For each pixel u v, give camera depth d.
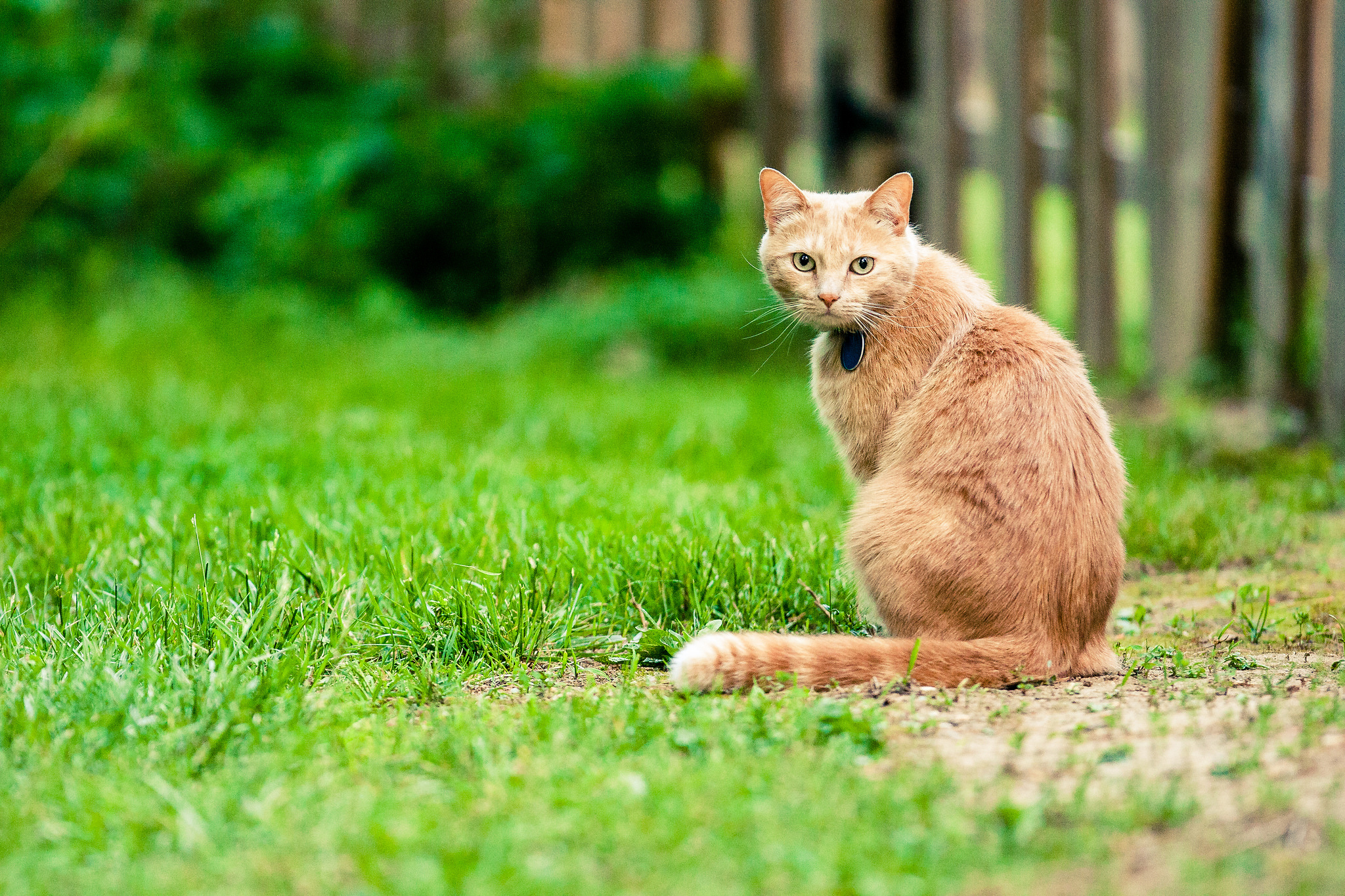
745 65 14.88
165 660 3.99
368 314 13.70
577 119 14.65
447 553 5.09
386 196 15.05
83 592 4.72
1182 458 7.94
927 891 2.49
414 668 4.28
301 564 4.94
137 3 15.38
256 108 15.71
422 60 16.03
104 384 9.75
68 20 14.94
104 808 2.98
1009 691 3.98
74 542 5.35
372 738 3.52
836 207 4.78
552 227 14.91
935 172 11.29
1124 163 10.50
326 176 14.43
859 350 4.66
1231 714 3.50
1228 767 3.07
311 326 13.42
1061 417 4.27
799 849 2.65
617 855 2.68
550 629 4.57
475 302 15.13
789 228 4.88
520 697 4.05
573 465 7.17
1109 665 4.25
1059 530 4.14
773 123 13.31
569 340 12.38
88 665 3.79
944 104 11.16
